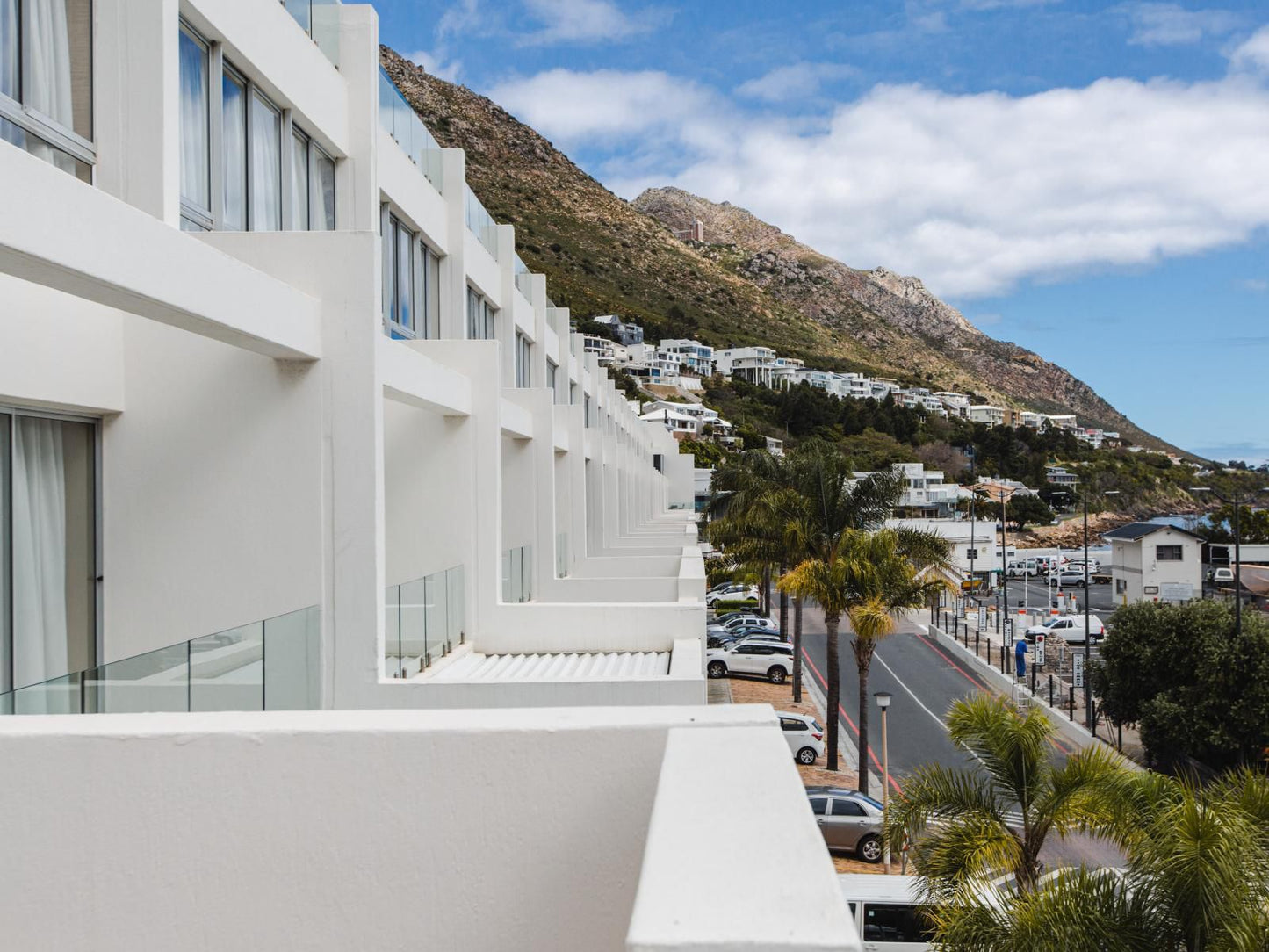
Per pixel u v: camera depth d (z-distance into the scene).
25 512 6.73
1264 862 8.56
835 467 25.02
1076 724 31.42
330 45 10.81
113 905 2.39
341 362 7.32
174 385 7.37
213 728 2.40
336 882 2.38
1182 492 162.25
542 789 2.37
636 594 16.44
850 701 33.47
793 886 1.38
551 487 16.73
